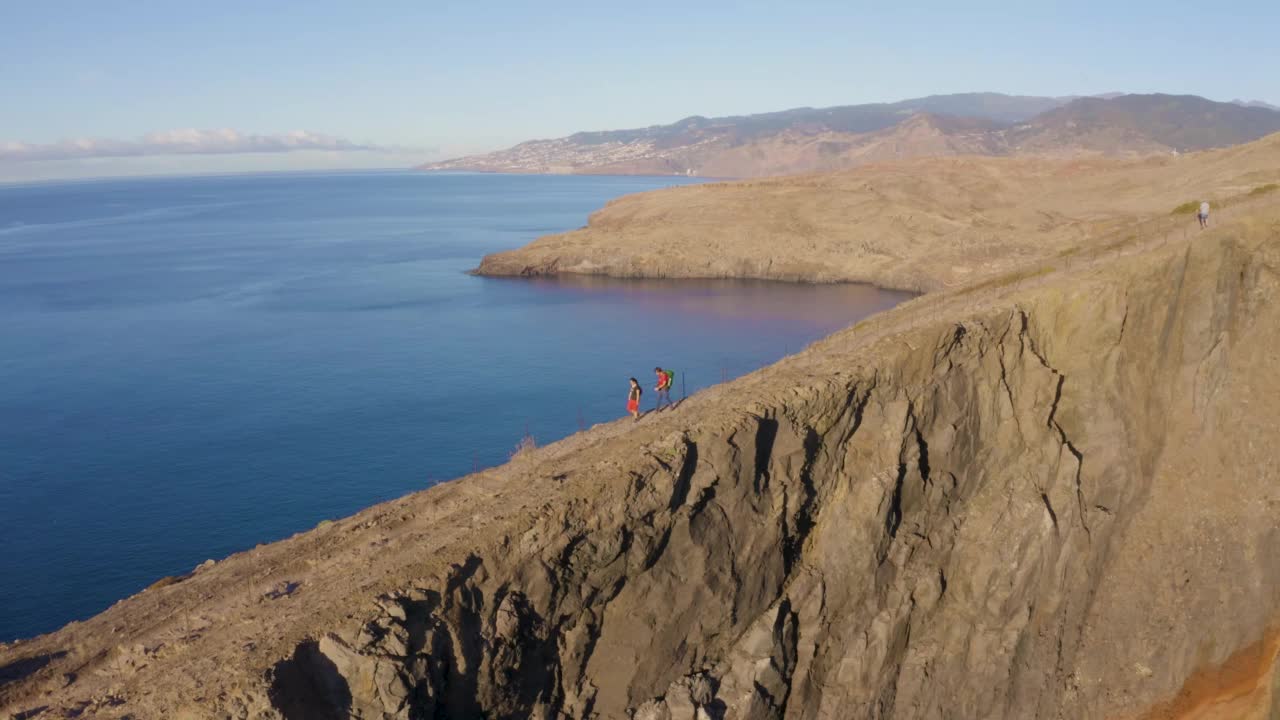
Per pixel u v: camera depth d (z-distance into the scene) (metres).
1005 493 34.16
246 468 67.00
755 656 27.14
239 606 23.41
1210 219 45.78
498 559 22.33
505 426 76.69
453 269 186.12
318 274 179.25
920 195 195.88
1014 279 45.12
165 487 63.28
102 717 18.78
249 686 18.25
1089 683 34.47
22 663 23.03
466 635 21.34
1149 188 164.50
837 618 29.69
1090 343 36.72
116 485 63.75
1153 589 35.44
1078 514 34.75
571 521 23.39
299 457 69.38
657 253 174.38
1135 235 49.03
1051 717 33.62
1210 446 36.66
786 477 28.52
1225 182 138.25
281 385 91.56
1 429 77.31
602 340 111.69
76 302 146.25
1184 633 34.41
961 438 33.28
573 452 30.20
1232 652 33.88
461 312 134.25
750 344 107.62
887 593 30.78
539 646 22.97
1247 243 37.62
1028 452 35.00
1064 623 34.50
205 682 18.86
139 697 19.27
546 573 22.88
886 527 30.23
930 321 37.12
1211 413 36.94
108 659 22.56
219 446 72.25
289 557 27.30
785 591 28.94
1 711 20.80
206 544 54.25
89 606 46.69
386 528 27.38
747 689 26.70
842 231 176.38
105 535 55.47
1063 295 37.12
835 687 29.61
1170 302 37.06
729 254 171.12
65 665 22.39
